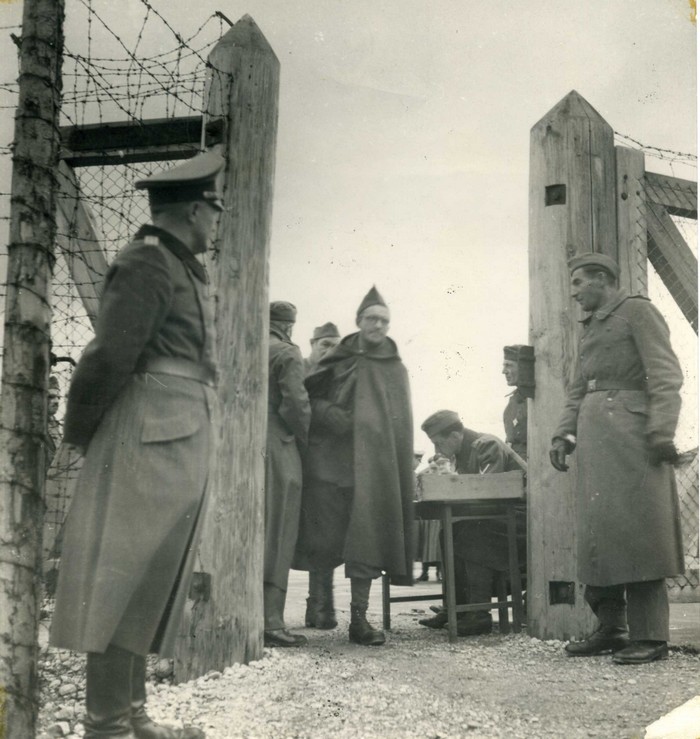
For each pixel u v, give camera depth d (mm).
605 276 4258
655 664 3904
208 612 3746
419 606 6320
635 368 4113
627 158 4852
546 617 4516
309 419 4578
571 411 4316
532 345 4723
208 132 3973
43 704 3186
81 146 3955
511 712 3186
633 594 3977
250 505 3908
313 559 4719
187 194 2861
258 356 3975
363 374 4707
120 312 2668
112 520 2678
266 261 4023
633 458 3998
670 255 5035
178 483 2754
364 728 3020
